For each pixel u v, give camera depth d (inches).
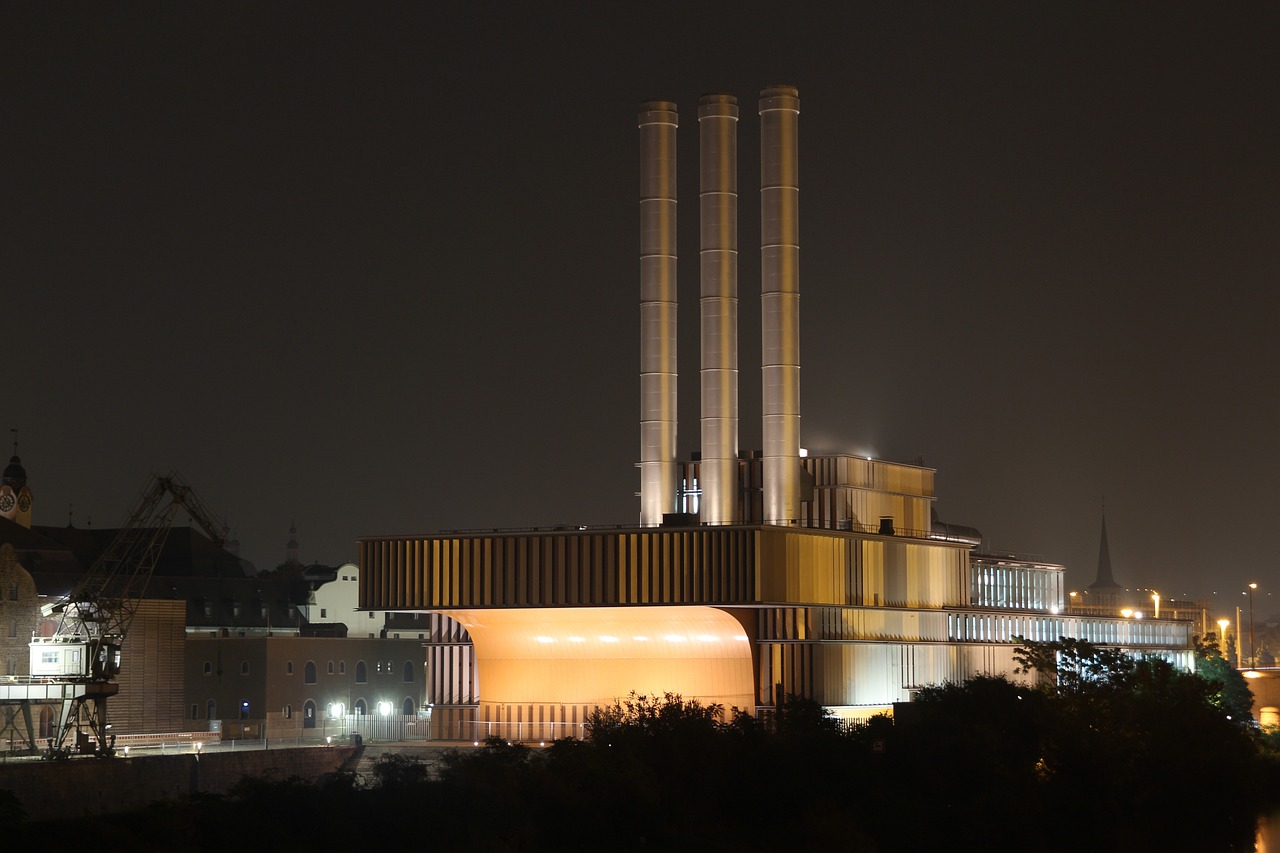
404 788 4345.5
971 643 6786.4
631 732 4918.8
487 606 5866.1
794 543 5664.4
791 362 6112.2
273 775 5113.2
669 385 6205.7
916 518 6909.5
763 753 4901.6
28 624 6318.9
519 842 4311.0
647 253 6245.1
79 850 3868.1
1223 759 5762.8
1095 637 7810.0
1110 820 5324.8
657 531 5644.7
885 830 4817.9
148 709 6889.8
